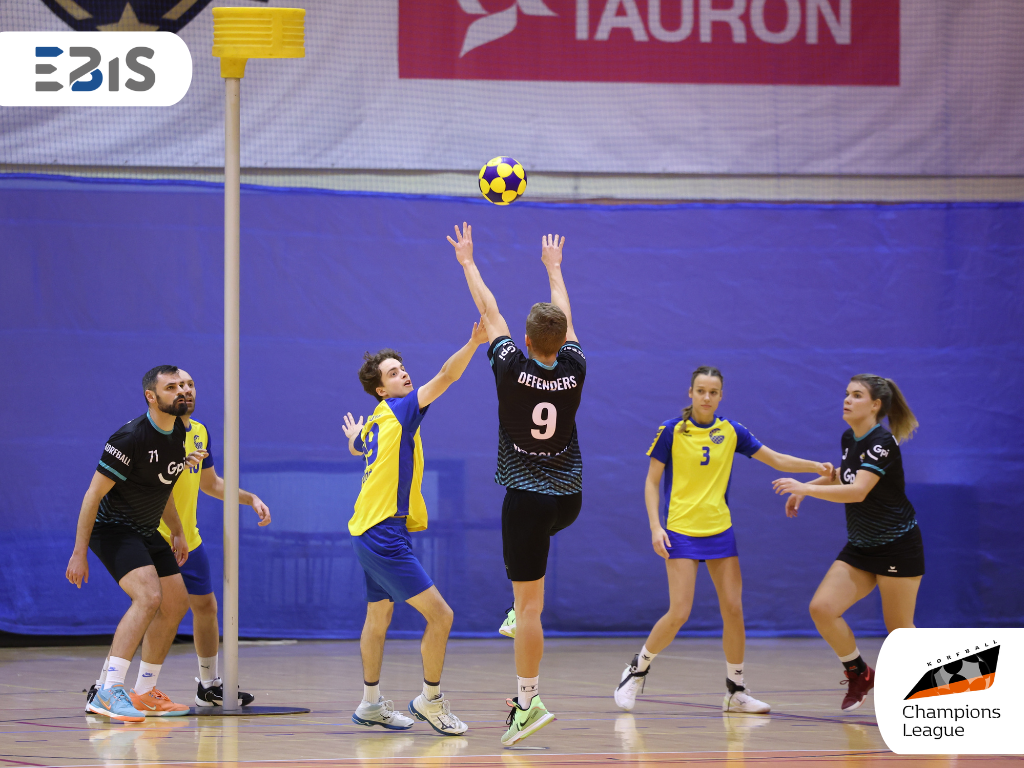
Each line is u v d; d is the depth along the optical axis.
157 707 13.15
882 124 25.02
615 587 23.27
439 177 24.06
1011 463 24.02
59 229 21.91
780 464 14.98
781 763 10.05
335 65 23.72
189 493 13.96
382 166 23.83
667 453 14.90
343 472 22.61
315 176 23.66
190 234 22.36
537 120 24.36
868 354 24.03
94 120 22.80
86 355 21.84
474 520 22.95
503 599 23.00
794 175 24.91
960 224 24.30
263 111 23.41
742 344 23.86
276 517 22.31
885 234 24.22
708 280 23.88
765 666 19.36
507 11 24.31
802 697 15.75
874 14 24.98
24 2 22.61
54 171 22.53
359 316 22.86
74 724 12.45
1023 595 23.83
